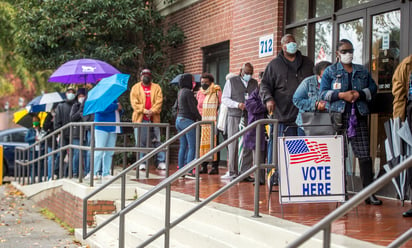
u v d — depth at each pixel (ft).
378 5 25.98
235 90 31.48
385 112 25.18
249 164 30.48
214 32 42.06
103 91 31.19
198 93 37.55
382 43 25.77
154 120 39.14
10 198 44.21
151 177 34.78
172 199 25.22
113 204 29.96
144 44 49.37
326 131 21.94
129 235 24.25
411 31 24.03
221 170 40.01
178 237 22.34
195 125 25.09
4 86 91.91
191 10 46.01
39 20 48.24
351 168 24.00
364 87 22.47
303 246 16.62
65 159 40.70
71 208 32.19
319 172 20.03
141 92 38.42
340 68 22.56
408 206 22.47
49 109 46.03
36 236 29.89
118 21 46.26
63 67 38.50
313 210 21.57
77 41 49.16
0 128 86.22
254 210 20.21
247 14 36.37
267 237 18.35
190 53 46.29
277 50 33.37
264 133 29.35
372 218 19.85
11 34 71.20
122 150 31.24
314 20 30.73
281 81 25.70
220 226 21.24
